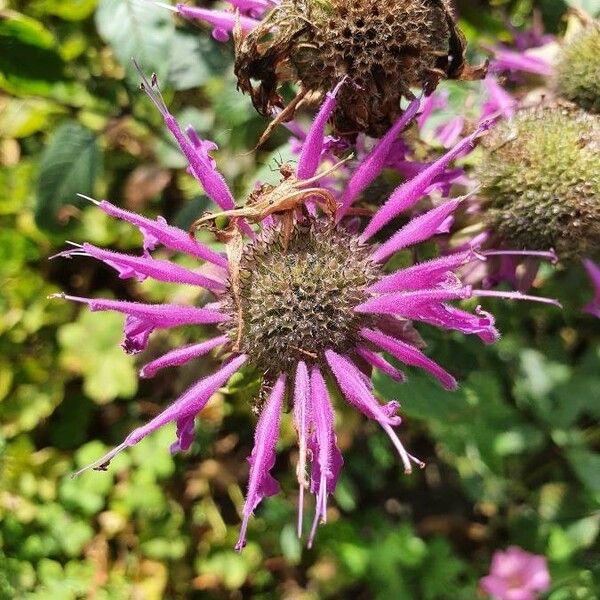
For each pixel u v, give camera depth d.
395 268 0.10
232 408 0.18
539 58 0.12
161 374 0.19
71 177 0.14
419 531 0.19
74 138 0.14
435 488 0.20
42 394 0.18
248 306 0.09
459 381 0.12
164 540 0.18
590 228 0.11
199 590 0.19
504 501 0.17
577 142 0.11
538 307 0.14
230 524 0.19
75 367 0.18
